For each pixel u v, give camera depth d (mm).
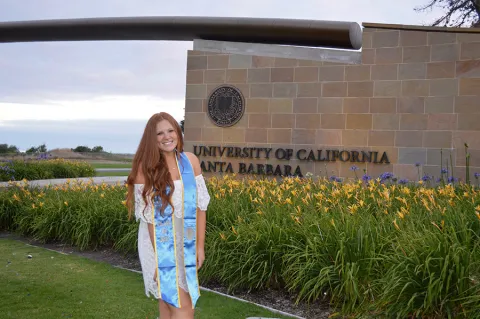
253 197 7016
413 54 9844
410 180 9789
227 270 5312
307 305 4711
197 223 3256
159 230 3014
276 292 5141
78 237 7289
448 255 3771
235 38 11680
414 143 9789
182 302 3023
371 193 6418
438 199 5742
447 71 9578
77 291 5082
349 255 4543
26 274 5777
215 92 11445
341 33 10422
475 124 9359
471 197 5961
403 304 3953
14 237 8422
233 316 4410
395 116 9945
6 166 18578
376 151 10070
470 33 9430
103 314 4375
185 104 11750
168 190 2996
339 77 10398
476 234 4414
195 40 11781
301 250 4988
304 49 10703
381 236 4695
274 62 10945
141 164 3051
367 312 4184
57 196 8844
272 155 10906
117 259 6750
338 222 4977
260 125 11031
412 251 4141
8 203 9148
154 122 3098
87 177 20844
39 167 20641
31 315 4301
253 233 5371
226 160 11297
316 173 10539
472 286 3760
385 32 10078
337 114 10398
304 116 10664
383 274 4328
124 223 7172
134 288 5219
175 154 3168
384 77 10055
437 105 9641
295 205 6234
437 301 3852
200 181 3223
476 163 9336
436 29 9625
